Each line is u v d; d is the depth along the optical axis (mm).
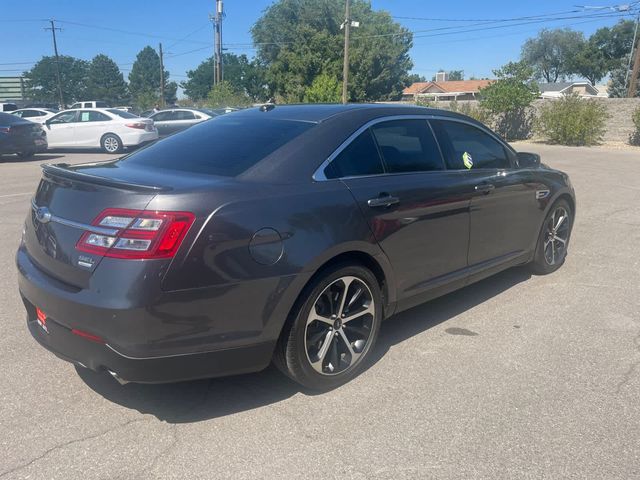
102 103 46406
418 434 3018
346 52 37375
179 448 2873
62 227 3010
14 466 2717
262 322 3027
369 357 3758
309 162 3410
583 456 2846
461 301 5008
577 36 77688
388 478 2672
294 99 44562
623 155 19156
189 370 2900
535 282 5520
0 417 3117
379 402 3332
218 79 48531
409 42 61094
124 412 3191
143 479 2646
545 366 3793
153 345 2770
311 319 3273
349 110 3877
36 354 3869
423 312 4746
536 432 3045
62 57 101688
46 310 3010
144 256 2725
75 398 3328
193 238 2791
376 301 3650
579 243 7047
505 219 4762
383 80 48781
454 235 4188
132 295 2707
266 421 3123
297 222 3131
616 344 4137
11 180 11953
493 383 3562
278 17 60969
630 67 52500
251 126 3840
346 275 3402
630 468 2756
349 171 3568
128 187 2844
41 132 16781
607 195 10648
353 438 2977
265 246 2996
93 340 2822
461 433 3029
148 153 3859
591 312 4750
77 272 2881
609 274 5781
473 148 4621
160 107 60469
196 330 2854
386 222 3588
